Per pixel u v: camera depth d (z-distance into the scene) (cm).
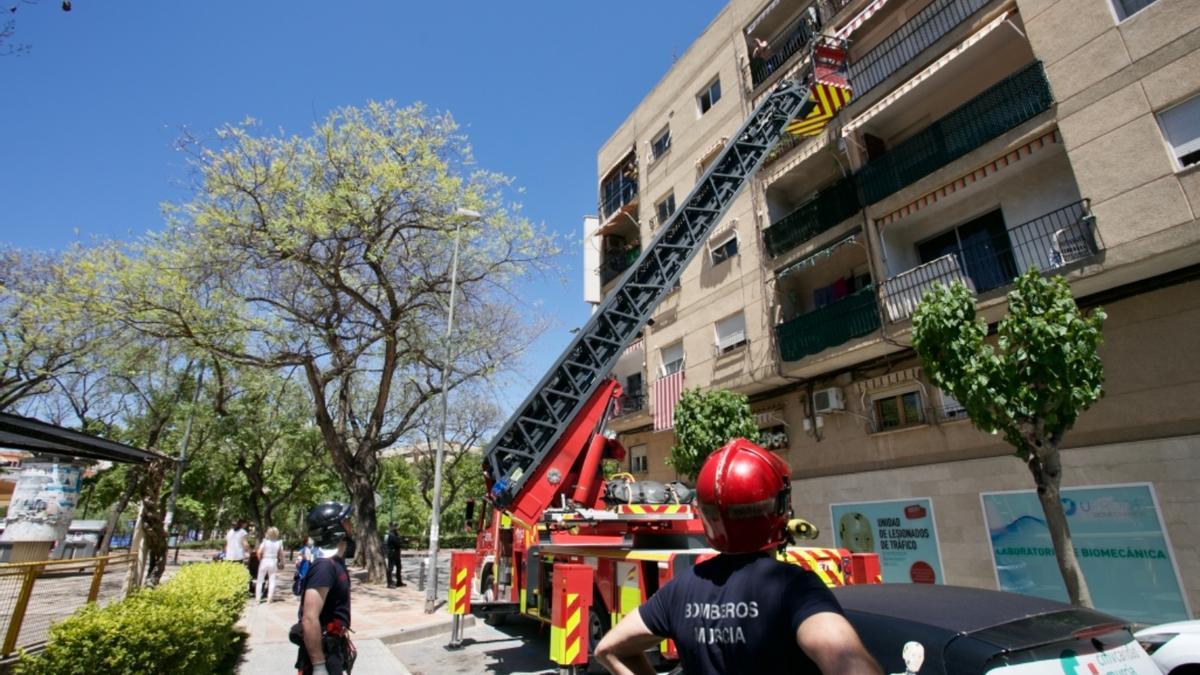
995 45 1088
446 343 1410
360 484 1661
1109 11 888
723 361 1575
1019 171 1053
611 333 790
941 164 1097
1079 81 906
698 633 151
